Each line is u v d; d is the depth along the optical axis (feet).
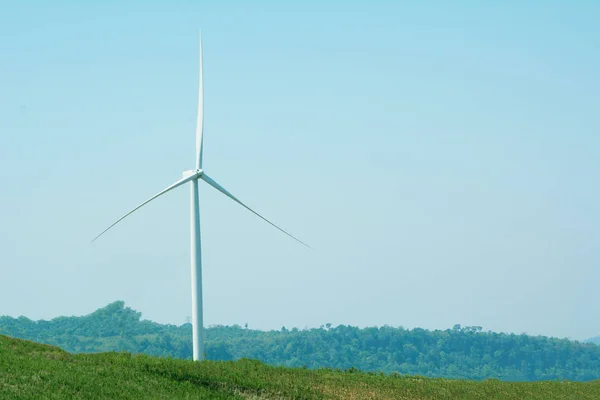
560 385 444.14
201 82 438.40
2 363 309.83
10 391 276.62
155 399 293.64
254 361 401.49
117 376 318.24
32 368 308.81
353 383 376.07
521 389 414.21
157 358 374.02
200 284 407.85
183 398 302.04
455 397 371.35
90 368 325.21
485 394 387.75
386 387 375.45
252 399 321.11
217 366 369.71
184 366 357.00
